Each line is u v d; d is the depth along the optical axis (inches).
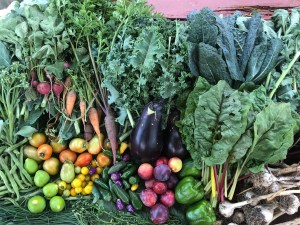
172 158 56.1
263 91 52.6
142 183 58.2
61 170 57.3
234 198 56.7
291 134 50.0
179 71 55.2
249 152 51.1
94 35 57.3
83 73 57.5
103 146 59.6
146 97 55.8
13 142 57.8
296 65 57.7
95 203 56.1
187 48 54.2
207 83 52.4
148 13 59.9
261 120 48.5
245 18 60.8
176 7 73.8
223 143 50.0
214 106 49.3
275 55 55.2
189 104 52.8
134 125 56.7
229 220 55.6
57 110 58.5
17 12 59.2
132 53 53.9
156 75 55.5
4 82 54.5
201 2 74.5
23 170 57.4
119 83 55.5
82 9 55.5
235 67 54.2
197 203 54.9
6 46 57.7
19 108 57.3
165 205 55.6
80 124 60.0
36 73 56.9
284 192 52.2
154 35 53.9
